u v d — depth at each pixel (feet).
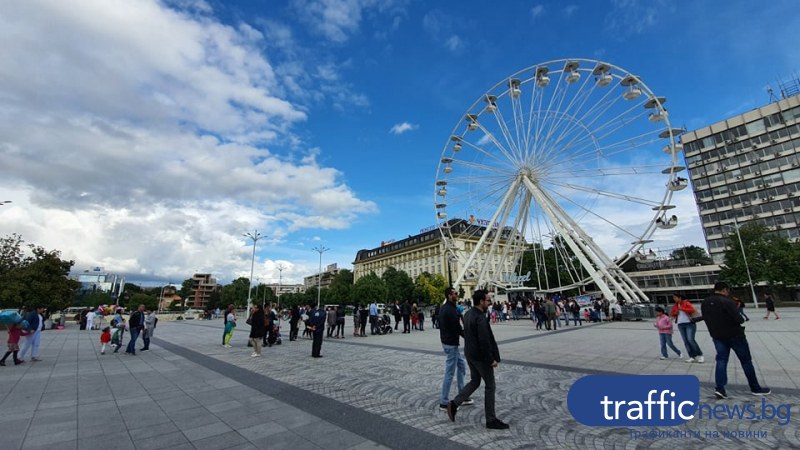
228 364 39.78
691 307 34.50
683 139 269.23
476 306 19.66
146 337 54.54
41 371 36.50
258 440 17.16
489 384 18.37
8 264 122.83
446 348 22.34
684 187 93.56
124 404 23.75
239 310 351.67
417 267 380.78
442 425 18.81
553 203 114.21
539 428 18.08
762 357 35.45
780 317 90.74
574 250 106.32
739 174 240.53
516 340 56.59
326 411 21.57
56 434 18.29
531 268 259.19
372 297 279.69
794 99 223.92
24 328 41.91
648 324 82.07
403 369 34.83
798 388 23.52
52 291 113.09
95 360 44.21
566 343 51.06
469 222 179.42
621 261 108.27
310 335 76.74
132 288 539.29
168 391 27.27
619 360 36.14
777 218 222.69
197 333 89.76
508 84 113.09
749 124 239.91
